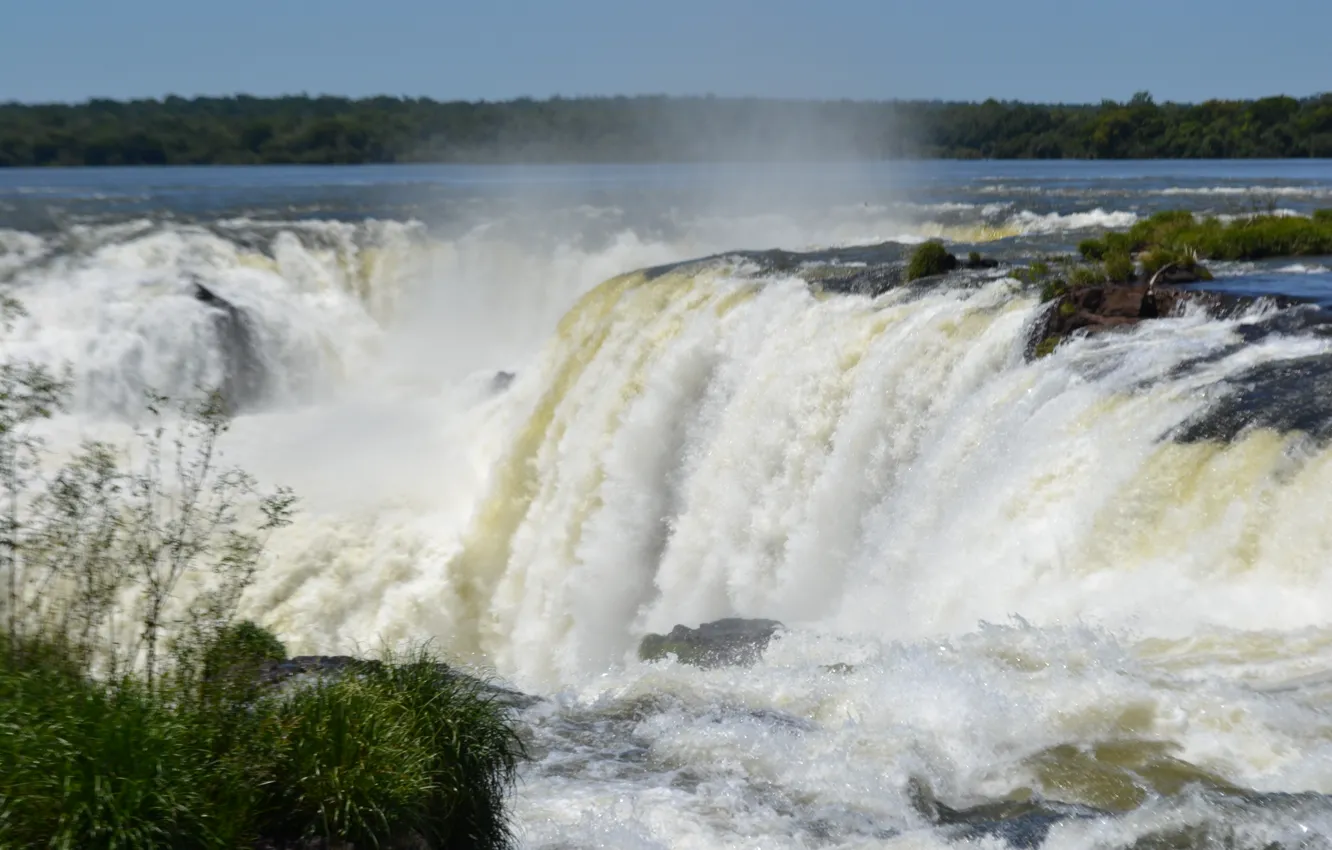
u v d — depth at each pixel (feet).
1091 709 32.68
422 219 168.76
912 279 79.56
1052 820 27.81
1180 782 29.04
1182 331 58.90
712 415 76.18
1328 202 173.47
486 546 82.48
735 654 43.21
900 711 34.71
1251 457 42.86
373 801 24.08
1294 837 25.59
